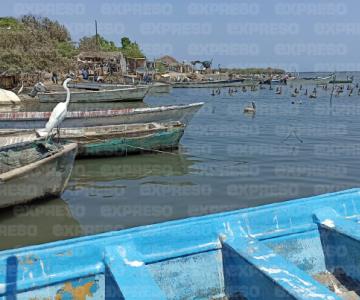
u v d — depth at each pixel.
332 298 3.39
